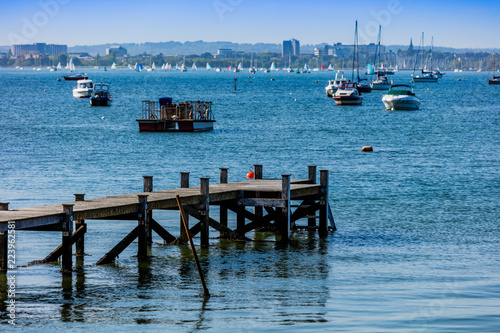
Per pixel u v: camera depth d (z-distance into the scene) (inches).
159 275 1190.9
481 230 1571.1
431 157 2915.8
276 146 3316.9
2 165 2554.1
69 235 1169.4
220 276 1189.7
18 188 2048.5
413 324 936.3
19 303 1018.1
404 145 3398.1
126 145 3287.4
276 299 1052.5
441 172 2468.0
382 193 2044.8
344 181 2263.8
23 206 1766.7
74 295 1063.0
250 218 1497.3
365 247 1421.0
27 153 2942.9
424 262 1289.4
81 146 3228.3
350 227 1617.9
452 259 1314.0
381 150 3181.6
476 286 1128.8
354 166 2632.9
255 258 1330.0
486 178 2330.2
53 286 1109.1
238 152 3065.9
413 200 1936.5
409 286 1126.4
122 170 2463.1
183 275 1194.6
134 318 956.6
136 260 1295.5
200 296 1066.1
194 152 3048.7
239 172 2476.6
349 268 1249.4
